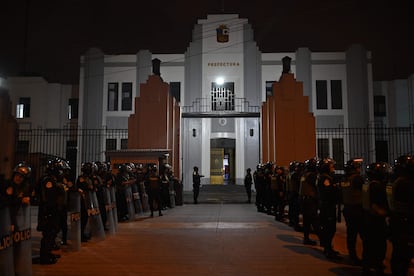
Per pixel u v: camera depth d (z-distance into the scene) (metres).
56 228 8.33
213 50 31.84
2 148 18.56
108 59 32.03
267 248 9.55
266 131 25.64
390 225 6.37
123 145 31.12
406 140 31.41
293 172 12.34
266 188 16.58
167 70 31.84
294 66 31.45
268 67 31.58
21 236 6.62
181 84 31.64
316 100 31.08
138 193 16.27
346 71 31.25
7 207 6.19
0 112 18.58
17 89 33.16
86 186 10.47
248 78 31.47
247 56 31.70
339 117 30.83
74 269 7.74
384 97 32.97
